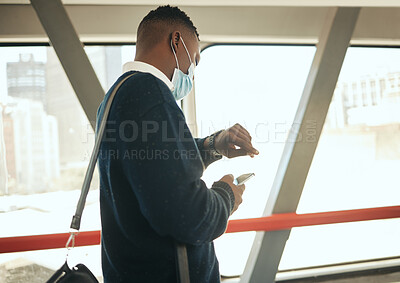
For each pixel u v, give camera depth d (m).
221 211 1.00
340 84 3.21
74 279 1.08
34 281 2.85
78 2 2.56
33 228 2.88
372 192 3.34
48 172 2.89
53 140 2.89
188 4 2.58
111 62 2.83
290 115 3.00
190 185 0.91
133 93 0.97
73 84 2.18
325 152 3.24
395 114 3.31
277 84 2.96
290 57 2.97
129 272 1.03
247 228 2.35
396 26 3.14
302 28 2.93
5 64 2.74
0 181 2.81
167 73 1.15
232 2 2.53
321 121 2.55
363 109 3.26
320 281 3.22
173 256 1.02
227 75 2.88
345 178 3.28
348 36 2.54
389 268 3.33
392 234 3.43
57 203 2.91
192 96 2.82
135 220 1.00
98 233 2.11
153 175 0.89
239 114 2.91
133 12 2.71
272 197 2.57
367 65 3.21
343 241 3.36
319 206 3.25
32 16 2.63
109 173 1.01
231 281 3.02
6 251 2.00
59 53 2.17
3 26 2.60
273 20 2.88
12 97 2.79
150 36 1.14
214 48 2.86
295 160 2.51
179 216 0.88
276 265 2.48
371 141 3.31
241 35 2.82
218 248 3.08
